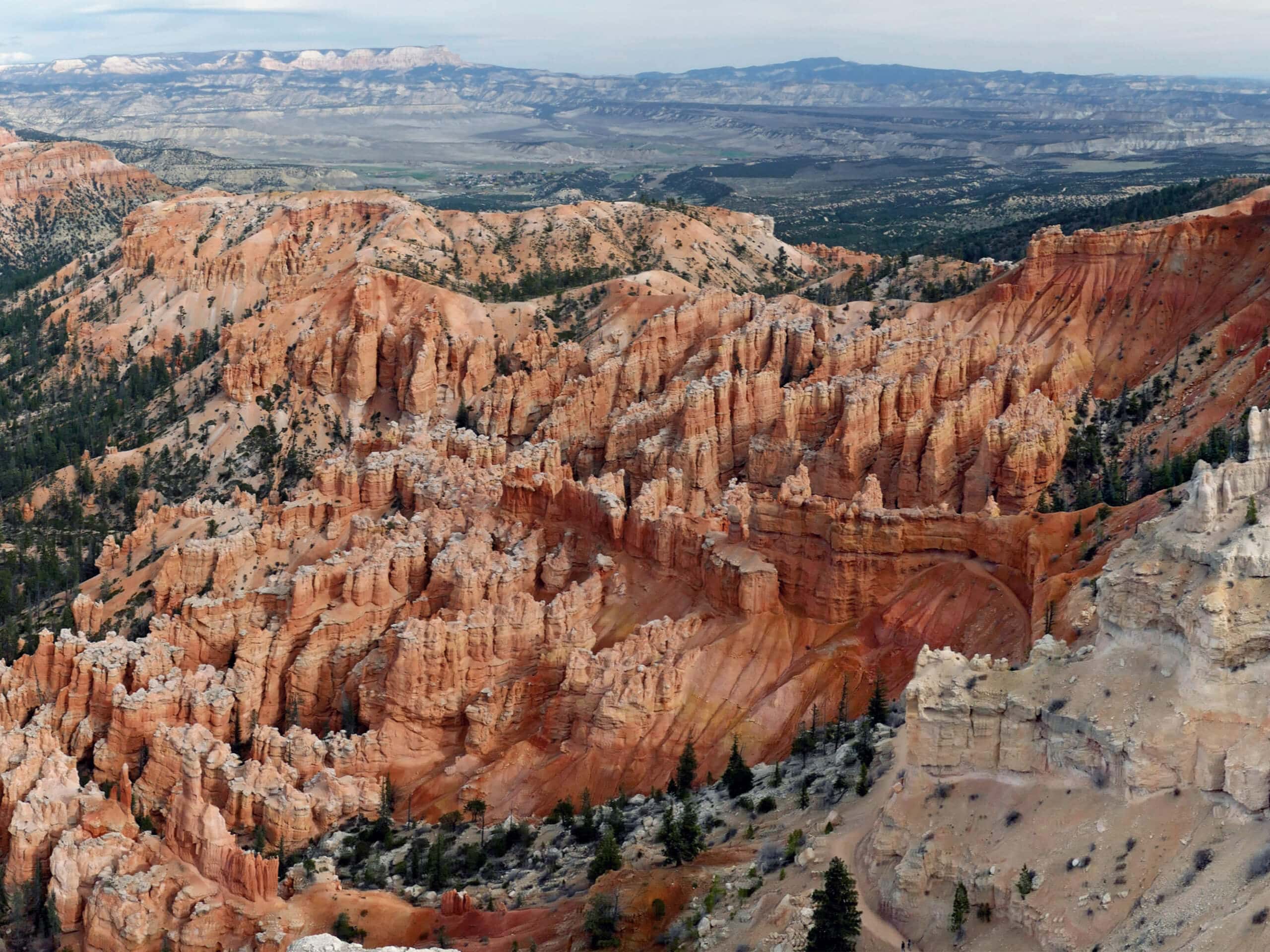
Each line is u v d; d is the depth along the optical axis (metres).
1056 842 69.12
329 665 136.75
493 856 104.81
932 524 119.44
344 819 114.50
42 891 101.88
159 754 117.06
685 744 114.19
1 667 137.75
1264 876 60.97
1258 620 66.75
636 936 82.94
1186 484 108.69
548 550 145.00
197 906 94.31
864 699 112.19
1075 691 72.62
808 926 74.12
